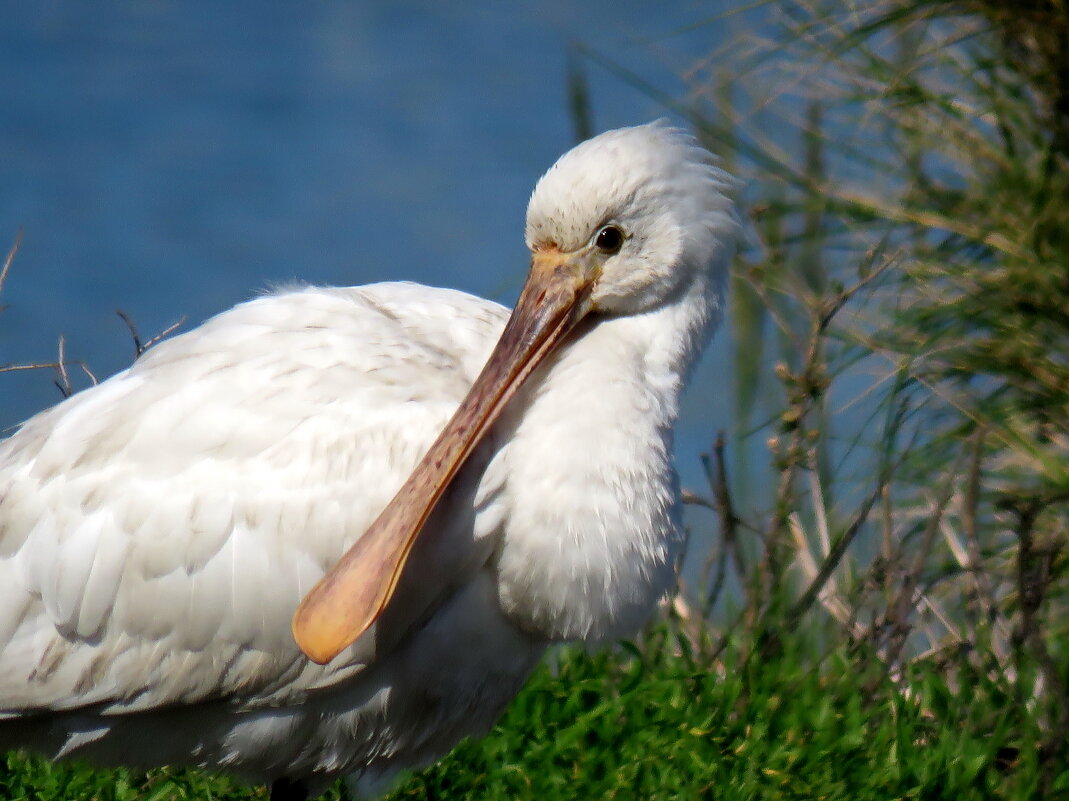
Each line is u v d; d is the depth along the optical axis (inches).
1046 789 399.2
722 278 382.9
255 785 381.4
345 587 335.0
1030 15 466.3
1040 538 451.2
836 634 467.8
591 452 347.3
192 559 345.1
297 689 351.6
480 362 378.0
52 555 346.0
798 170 506.0
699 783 393.7
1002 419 459.5
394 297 389.1
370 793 382.3
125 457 349.1
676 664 442.9
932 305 471.8
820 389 457.4
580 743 411.2
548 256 373.7
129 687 349.7
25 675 347.9
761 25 520.7
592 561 345.4
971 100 486.6
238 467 347.6
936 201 485.4
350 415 351.9
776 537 461.7
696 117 526.9
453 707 365.1
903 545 457.1
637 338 371.2
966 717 426.9
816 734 413.4
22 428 368.5
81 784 396.8
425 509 338.3
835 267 502.0
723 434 468.8
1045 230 466.6
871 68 498.9
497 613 355.3
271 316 368.8
